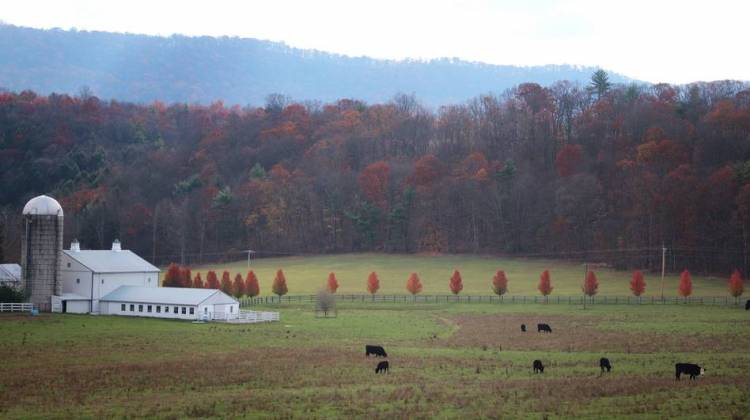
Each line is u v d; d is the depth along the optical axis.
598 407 56.75
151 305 126.06
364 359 80.94
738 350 87.12
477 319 124.75
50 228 126.88
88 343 92.38
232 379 69.75
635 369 74.19
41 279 126.75
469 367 76.06
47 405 59.53
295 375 71.75
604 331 106.44
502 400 59.59
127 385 67.31
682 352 86.12
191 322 119.31
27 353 84.38
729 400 58.09
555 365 77.25
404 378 69.94
